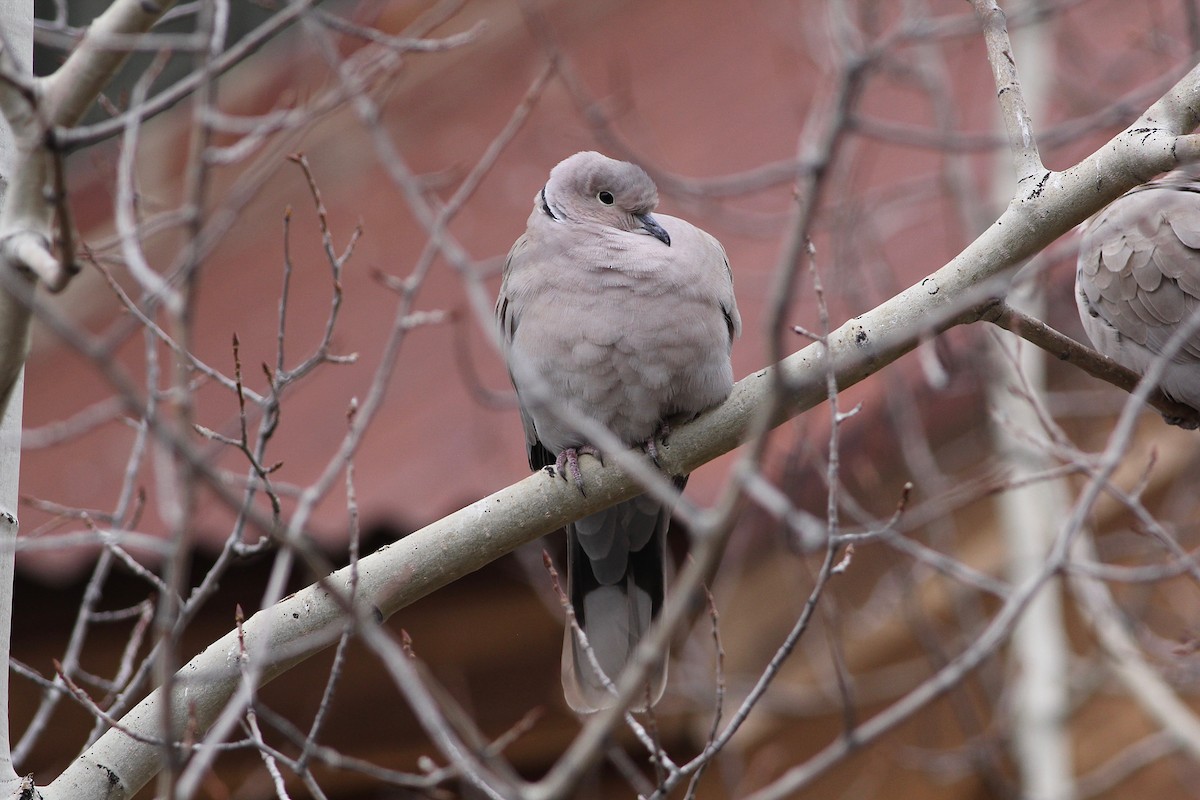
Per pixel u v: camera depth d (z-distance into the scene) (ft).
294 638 22.74
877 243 44.14
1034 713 38.22
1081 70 49.26
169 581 15.11
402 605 23.91
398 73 37.63
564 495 25.17
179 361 16.12
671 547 36.65
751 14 62.34
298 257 56.75
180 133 62.49
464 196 28.96
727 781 42.45
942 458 43.34
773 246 49.47
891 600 42.42
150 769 21.52
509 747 45.19
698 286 27.76
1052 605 39.01
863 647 43.14
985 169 49.85
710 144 56.65
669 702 41.91
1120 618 39.24
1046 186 23.22
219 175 60.70
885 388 40.78
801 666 42.91
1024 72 46.75
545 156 57.72
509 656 42.93
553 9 67.67
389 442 43.83
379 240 56.08
